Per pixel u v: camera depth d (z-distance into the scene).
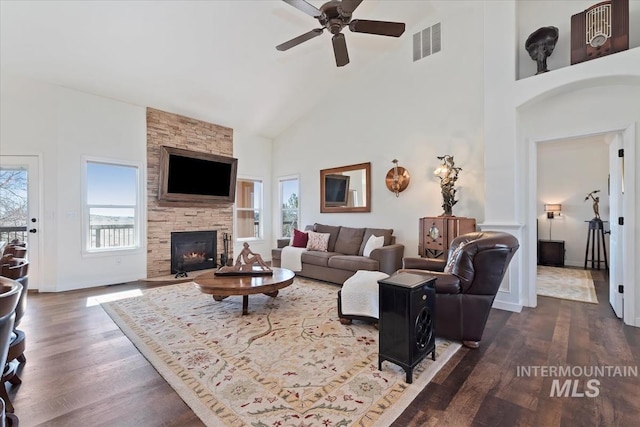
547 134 3.38
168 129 5.20
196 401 1.73
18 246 2.53
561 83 3.10
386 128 4.96
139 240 4.92
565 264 6.27
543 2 3.55
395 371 2.05
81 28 3.42
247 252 3.64
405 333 1.93
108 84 4.33
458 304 2.38
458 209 4.18
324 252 5.00
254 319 3.06
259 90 5.22
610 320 3.01
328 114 5.82
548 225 6.45
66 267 4.24
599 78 2.92
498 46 3.49
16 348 1.86
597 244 5.84
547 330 2.76
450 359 2.22
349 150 5.48
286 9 3.80
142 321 2.98
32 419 1.58
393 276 2.24
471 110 4.07
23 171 4.19
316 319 3.06
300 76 5.17
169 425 1.54
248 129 6.29
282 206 6.80
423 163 4.54
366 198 5.20
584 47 3.02
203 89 4.86
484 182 3.74
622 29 2.85
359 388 1.86
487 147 3.56
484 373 2.02
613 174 3.32
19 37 3.42
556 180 6.37
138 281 4.74
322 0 3.72
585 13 3.03
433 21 4.41
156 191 5.06
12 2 3.06
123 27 3.52
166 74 4.37
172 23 3.63
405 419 1.58
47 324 2.91
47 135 4.16
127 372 2.04
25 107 4.09
